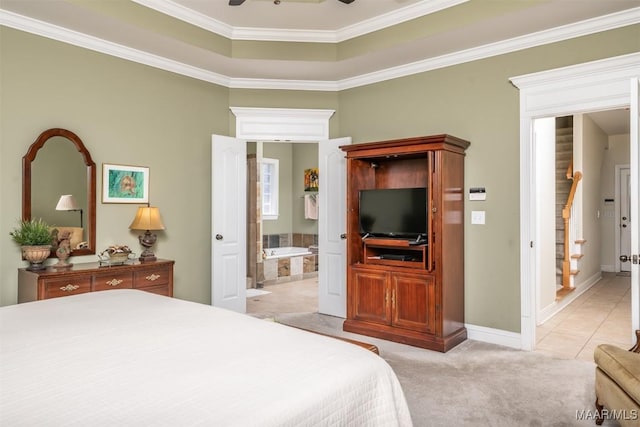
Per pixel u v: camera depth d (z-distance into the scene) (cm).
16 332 168
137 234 407
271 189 854
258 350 151
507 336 381
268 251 796
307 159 862
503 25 343
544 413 254
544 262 476
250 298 594
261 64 438
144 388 119
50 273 309
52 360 139
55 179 349
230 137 475
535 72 363
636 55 313
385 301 400
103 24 342
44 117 344
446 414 253
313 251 818
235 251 480
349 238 426
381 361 152
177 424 101
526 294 371
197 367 135
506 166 382
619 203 827
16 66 328
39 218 339
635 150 280
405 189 402
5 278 324
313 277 786
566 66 347
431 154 371
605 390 228
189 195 452
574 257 608
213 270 458
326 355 148
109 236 386
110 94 385
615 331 429
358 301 421
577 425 241
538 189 459
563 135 688
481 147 396
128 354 146
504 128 382
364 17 392
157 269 376
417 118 437
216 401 113
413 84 439
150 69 415
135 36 367
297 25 410
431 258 372
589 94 338
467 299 404
